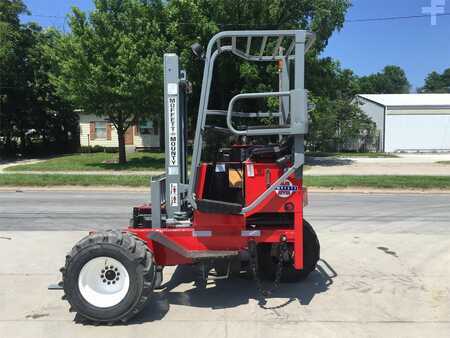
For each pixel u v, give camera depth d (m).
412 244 7.80
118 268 4.52
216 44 5.22
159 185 5.17
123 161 25.08
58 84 22.95
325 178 18.08
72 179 17.30
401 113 38.66
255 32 4.79
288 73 5.61
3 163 27.11
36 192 15.48
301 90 4.70
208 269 5.29
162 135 35.62
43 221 9.82
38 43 31.45
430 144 38.91
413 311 4.86
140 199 13.52
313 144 39.66
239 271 5.70
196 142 4.90
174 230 5.02
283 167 4.96
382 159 30.27
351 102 41.97
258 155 5.02
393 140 39.00
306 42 5.08
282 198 4.98
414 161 28.42
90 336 4.22
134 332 4.31
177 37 23.05
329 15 24.31
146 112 23.53
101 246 4.46
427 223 9.78
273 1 23.95
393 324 4.51
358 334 4.27
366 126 39.28
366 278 5.98
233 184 5.12
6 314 4.75
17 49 30.45
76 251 4.50
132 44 21.36
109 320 4.45
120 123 24.45
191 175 4.92
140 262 4.48
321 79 26.03
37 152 35.06
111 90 21.19
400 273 6.19
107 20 21.81
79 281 4.49
